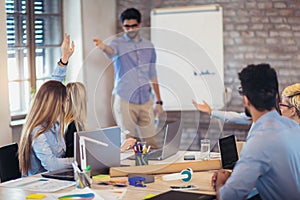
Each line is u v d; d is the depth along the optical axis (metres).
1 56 4.89
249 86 2.60
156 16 6.26
